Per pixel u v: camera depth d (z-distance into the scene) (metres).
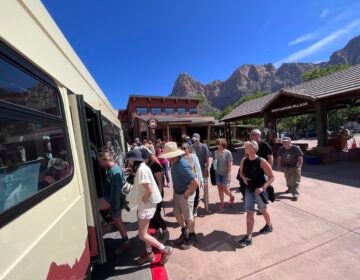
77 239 2.41
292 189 5.83
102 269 3.55
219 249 3.81
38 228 1.67
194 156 4.94
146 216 3.38
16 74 1.73
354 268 3.05
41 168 1.97
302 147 13.69
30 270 1.49
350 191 6.04
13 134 1.63
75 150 2.85
